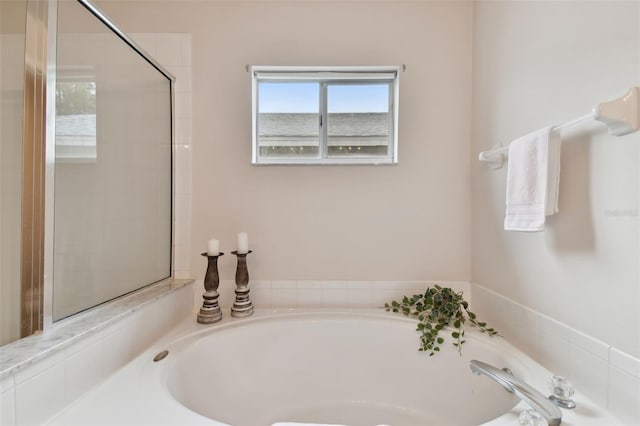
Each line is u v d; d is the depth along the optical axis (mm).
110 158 1244
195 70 1620
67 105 1047
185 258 1615
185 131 1623
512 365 1079
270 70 1607
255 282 1619
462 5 1603
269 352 1390
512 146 1066
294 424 898
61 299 951
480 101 1506
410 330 1381
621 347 777
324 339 1430
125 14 1617
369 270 1621
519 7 1197
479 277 1520
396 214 1619
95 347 901
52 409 749
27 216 908
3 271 897
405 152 1617
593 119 768
